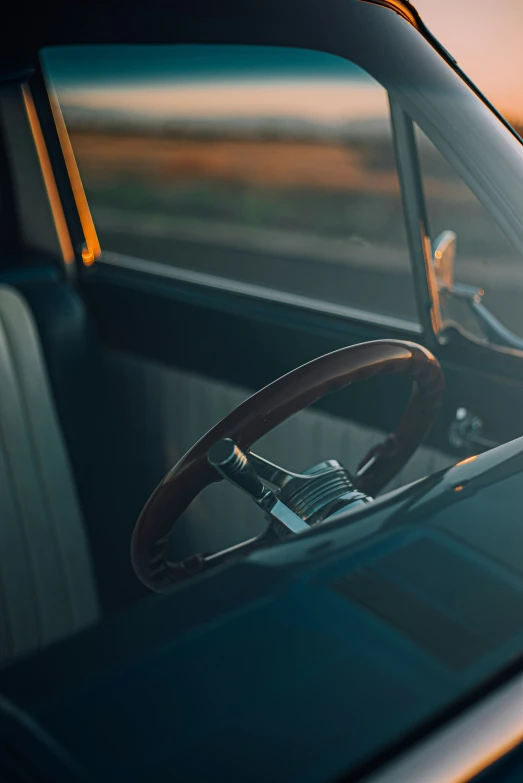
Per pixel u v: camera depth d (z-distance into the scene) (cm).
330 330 190
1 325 198
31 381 200
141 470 235
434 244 168
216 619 61
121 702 54
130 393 237
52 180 231
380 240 803
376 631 60
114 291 231
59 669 56
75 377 213
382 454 133
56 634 198
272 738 52
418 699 56
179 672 56
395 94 131
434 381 127
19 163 225
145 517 114
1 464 192
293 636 60
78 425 215
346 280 698
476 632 61
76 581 203
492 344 165
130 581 227
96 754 50
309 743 52
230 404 215
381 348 120
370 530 73
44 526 198
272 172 1512
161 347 224
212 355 214
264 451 208
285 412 113
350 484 109
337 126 1511
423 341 174
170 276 224
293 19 134
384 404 182
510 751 54
